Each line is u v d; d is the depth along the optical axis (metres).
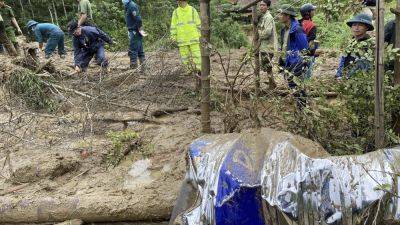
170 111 6.36
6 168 4.76
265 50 4.69
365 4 4.29
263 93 4.75
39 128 5.85
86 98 6.51
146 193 4.18
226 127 4.56
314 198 2.84
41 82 6.76
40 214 4.04
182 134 5.50
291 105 4.29
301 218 2.84
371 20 4.54
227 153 3.19
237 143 3.27
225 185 3.03
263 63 4.82
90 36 7.98
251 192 2.98
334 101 4.54
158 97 6.86
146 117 6.05
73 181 4.55
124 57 10.93
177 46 7.88
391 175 2.88
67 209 4.03
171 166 4.70
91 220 4.05
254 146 3.22
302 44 5.68
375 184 2.84
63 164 4.72
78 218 4.04
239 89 4.77
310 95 4.19
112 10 16.02
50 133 5.68
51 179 4.58
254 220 2.99
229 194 2.99
